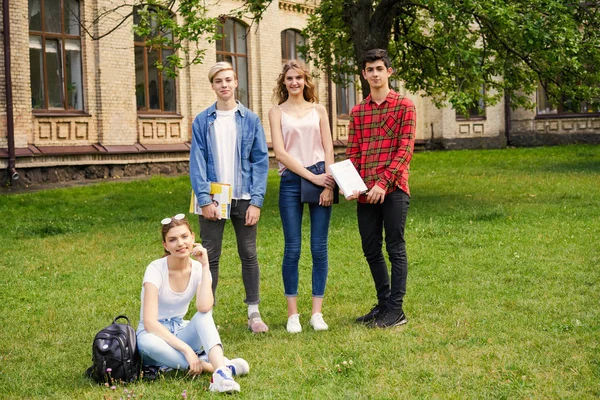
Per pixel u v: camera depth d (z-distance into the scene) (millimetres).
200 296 4852
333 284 7641
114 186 18562
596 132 33781
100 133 21406
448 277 7754
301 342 5543
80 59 20969
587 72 14883
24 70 19359
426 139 35375
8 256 9727
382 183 5824
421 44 18500
